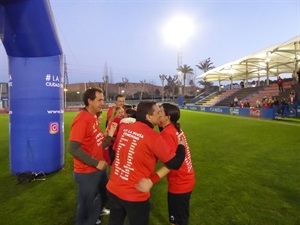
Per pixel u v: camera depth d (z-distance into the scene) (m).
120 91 69.19
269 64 30.77
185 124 16.59
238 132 12.54
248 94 31.16
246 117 20.92
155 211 4.33
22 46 5.66
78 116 3.21
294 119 17.38
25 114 5.95
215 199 4.74
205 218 4.04
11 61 5.93
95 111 3.33
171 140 2.75
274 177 5.84
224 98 35.50
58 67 6.18
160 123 2.92
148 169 2.44
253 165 6.83
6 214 4.33
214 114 25.73
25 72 5.89
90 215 3.38
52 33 5.73
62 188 5.46
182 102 43.88
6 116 29.38
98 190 3.53
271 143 9.58
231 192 5.05
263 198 4.74
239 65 32.59
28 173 5.89
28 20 5.30
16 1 5.05
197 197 4.84
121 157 2.48
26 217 4.21
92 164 3.13
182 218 3.07
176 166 2.44
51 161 6.25
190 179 3.06
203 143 9.98
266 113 18.66
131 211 2.41
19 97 5.93
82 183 3.27
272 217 4.04
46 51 5.90
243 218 4.02
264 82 47.78
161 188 5.35
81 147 3.19
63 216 4.24
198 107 34.12
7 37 5.54
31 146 6.01
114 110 4.14
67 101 59.12
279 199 4.68
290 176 5.88
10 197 5.04
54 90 6.15
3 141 11.55
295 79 23.97
